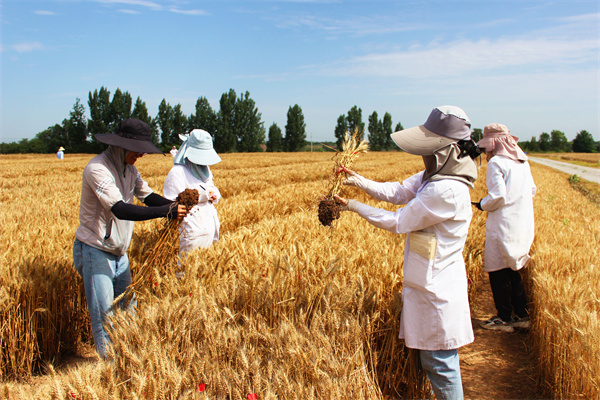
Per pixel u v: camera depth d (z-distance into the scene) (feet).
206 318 8.01
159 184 48.52
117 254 10.92
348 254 12.98
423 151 8.05
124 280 11.59
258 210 26.73
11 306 10.99
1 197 32.78
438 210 7.93
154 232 16.90
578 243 17.79
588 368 8.84
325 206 8.97
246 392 6.80
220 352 7.61
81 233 10.44
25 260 11.98
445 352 8.39
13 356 11.08
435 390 8.60
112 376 6.31
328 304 9.09
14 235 15.89
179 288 9.89
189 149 13.65
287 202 30.86
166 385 6.64
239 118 297.94
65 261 12.98
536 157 310.45
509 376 11.71
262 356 7.99
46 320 11.88
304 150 318.65
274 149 320.29
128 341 7.55
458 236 8.19
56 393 6.04
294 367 7.22
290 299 9.37
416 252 8.36
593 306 10.59
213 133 299.79
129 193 11.16
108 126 285.84
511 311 14.37
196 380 6.98
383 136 351.46
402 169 78.33
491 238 13.71
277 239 15.40
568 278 11.69
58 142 281.54
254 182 45.57
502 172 13.24
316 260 12.04
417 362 9.89
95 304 10.48
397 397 10.19
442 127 7.95
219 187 40.91
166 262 11.47
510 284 14.17
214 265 11.57
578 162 241.55
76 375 6.18
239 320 9.27
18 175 67.31
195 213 13.70
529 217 13.56
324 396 6.72
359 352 8.33
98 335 10.53
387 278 11.03
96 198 10.23
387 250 13.80
